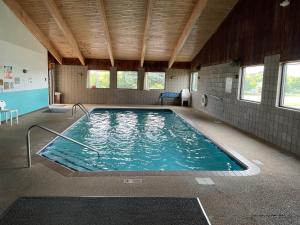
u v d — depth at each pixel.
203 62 10.79
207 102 10.13
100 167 4.54
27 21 8.23
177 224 2.28
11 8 7.25
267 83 5.76
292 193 3.03
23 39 8.26
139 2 7.39
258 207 2.67
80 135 6.73
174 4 7.48
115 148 5.68
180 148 5.74
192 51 11.38
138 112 10.98
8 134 5.78
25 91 8.57
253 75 6.71
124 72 12.93
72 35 9.68
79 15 8.18
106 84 13.02
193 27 8.91
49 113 9.12
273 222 2.39
